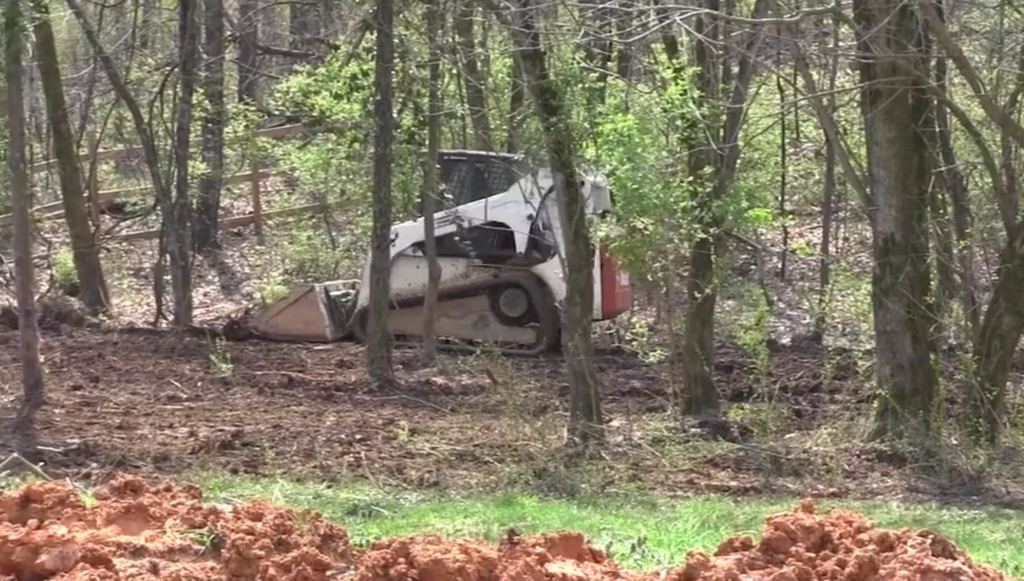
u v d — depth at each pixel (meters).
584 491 11.99
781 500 11.99
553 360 18.58
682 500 11.77
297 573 6.76
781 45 15.80
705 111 13.66
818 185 23.61
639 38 12.25
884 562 6.74
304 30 26.83
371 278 16.61
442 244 18.95
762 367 15.11
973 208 16.62
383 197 16.45
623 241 13.65
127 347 19.00
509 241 18.69
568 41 12.97
